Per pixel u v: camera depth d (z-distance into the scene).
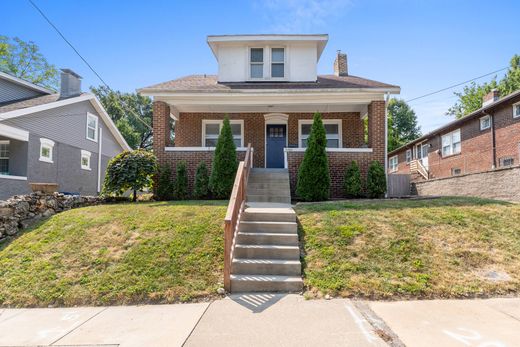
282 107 12.96
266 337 3.54
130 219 7.17
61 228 6.91
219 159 10.23
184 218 7.10
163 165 11.20
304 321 3.93
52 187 8.20
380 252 5.68
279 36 13.52
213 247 5.94
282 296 4.80
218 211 7.50
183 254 5.75
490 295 4.64
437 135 22.06
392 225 6.58
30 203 7.62
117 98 30.47
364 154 11.19
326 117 13.62
